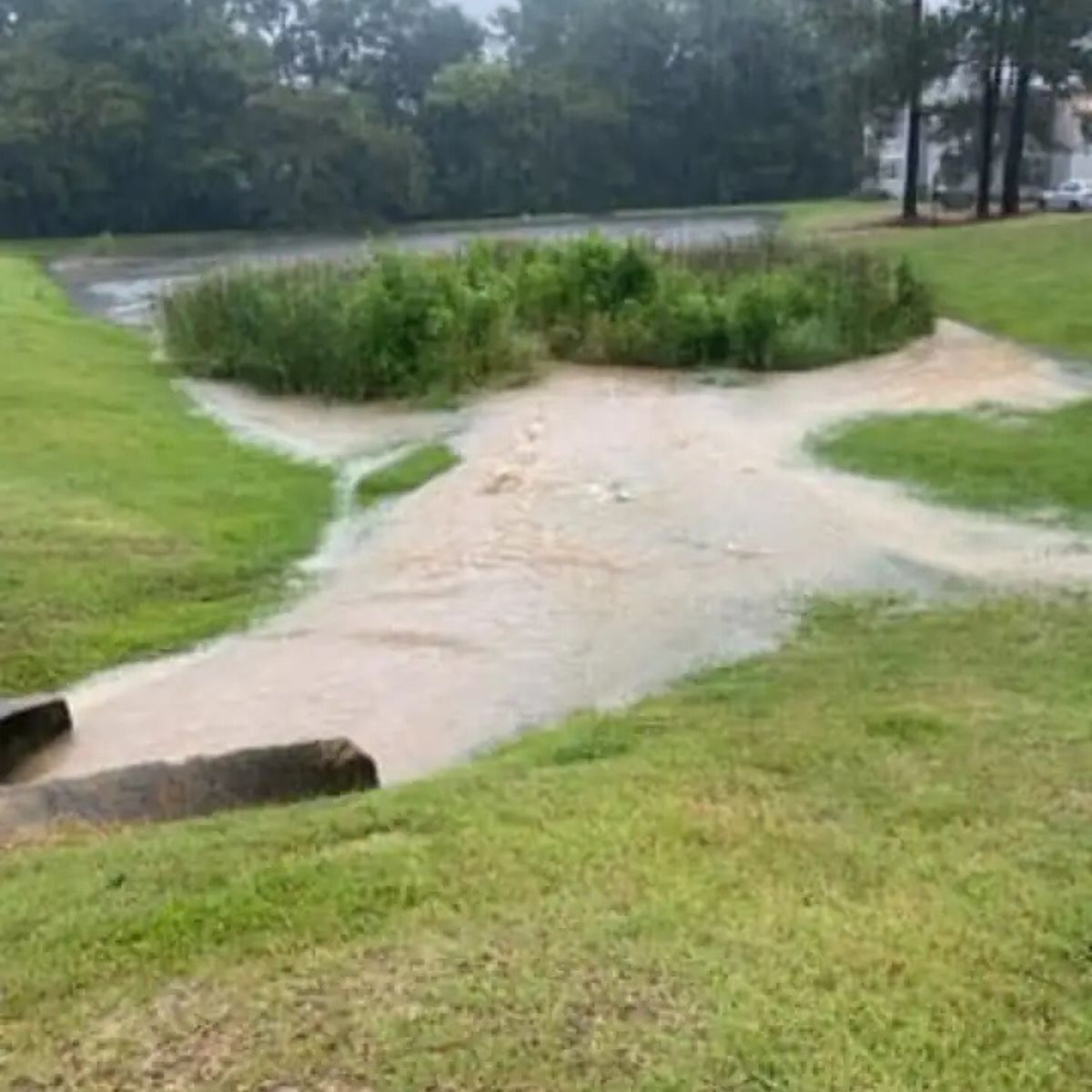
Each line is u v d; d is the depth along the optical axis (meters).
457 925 2.91
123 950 2.86
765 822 3.50
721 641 6.14
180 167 42.06
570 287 14.41
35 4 44.62
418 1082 2.37
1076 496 8.23
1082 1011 2.61
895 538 7.60
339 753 4.33
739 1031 2.50
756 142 48.41
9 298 20.11
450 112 46.84
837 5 29.98
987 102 29.88
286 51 49.84
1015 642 5.70
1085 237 21.64
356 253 23.64
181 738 5.32
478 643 6.29
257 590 7.14
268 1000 2.64
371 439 10.99
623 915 2.95
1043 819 3.53
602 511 8.45
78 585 6.96
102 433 10.52
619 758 4.16
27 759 5.10
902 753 4.08
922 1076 2.39
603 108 47.47
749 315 13.80
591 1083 2.36
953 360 13.41
